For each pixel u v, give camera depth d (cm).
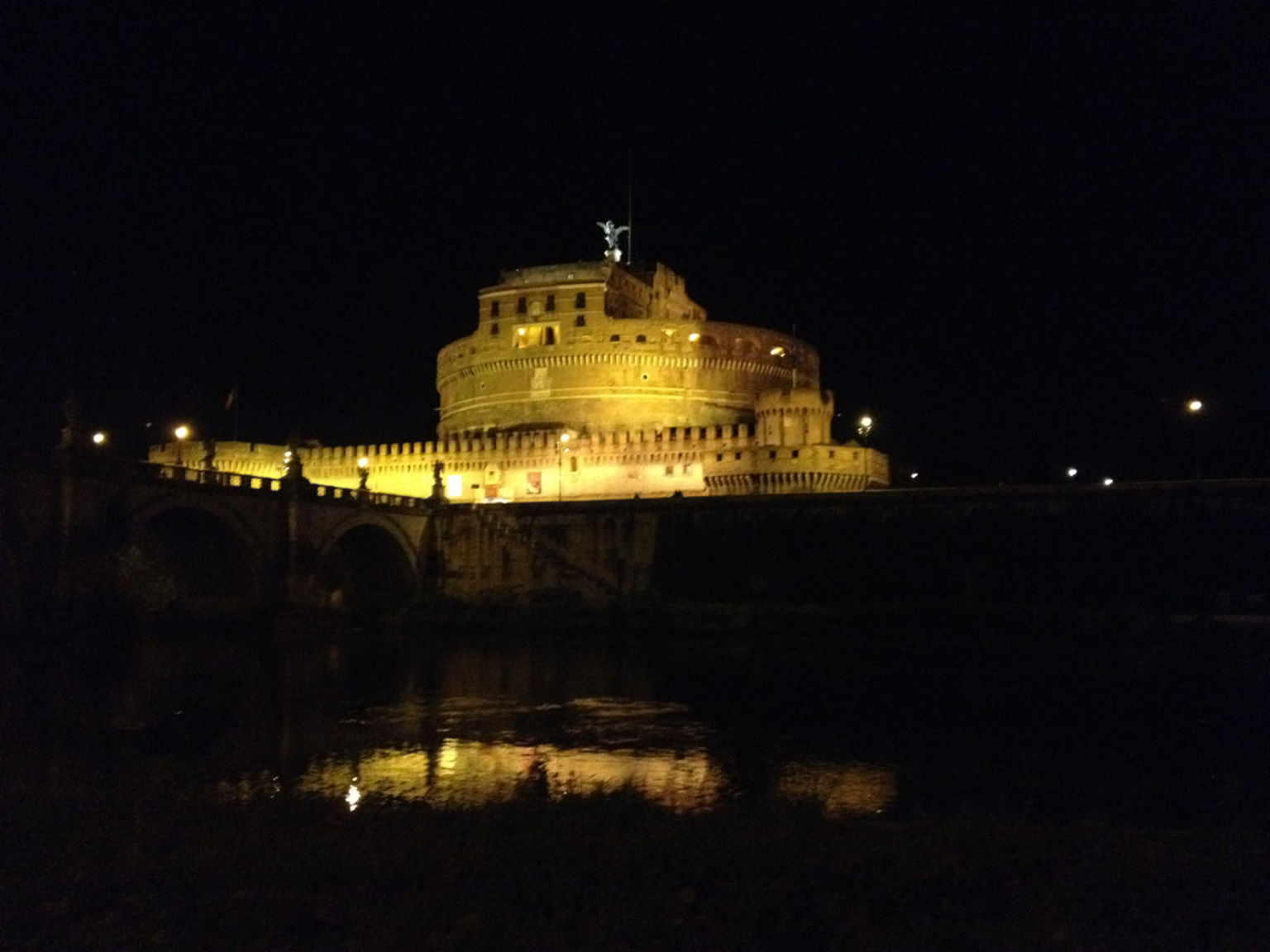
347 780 3055
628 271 14038
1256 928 1284
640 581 9056
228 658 6488
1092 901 1380
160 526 8744
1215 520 7350
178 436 12531
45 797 1952
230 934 1257
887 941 1235
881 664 6400
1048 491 7869
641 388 12569
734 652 7156
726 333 13038
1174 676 5775
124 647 6341
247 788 2711
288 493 8288
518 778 3109
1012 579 7862
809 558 8506
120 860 1520
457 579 9850
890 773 3278
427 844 1644
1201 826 2448
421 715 4503
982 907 1360
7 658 5797
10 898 1361
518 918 1308
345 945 1222
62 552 6350
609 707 4766
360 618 8881
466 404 13562
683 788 2972
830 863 1538
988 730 4134
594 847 1622
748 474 10456
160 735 3794
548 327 12975
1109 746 3788
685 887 1432
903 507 8281
